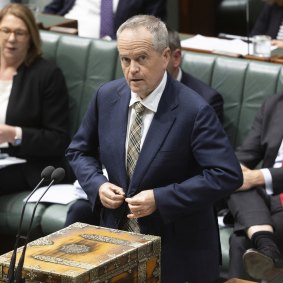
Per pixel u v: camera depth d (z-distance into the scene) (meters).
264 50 15.87
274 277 11.62
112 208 10.84
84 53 16.25
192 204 10.45
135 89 10.45
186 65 15.21
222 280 10.61
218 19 22.91
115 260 8.73
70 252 8.88
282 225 12.91
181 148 10.62
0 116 15.86
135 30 10.20
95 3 19.59
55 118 15.87
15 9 15.87
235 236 12.84
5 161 15.44
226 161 10.49
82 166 11.45
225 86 14.91
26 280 8.47
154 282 9.37
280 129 13.74
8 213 14.88
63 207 14.59
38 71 15.91
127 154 10.91
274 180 13.14
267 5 18.73
